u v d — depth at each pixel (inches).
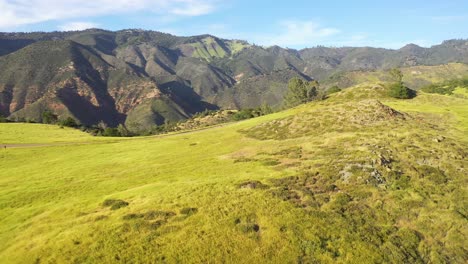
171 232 1202.0
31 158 3371.1
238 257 1057.5
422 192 1472.7
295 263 1030.4
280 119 3841.0
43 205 1718.8
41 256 1115.3
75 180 2268.7
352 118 3139.8
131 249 1109.7
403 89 5462.6
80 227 1301.7
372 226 1236.5
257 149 2704.2
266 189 1531.7
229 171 1985.7
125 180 2113.7
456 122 3454.7
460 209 1363.2
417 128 2733.8
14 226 1445.6
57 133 5615.2
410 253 1109.7
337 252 1082.7
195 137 4138.8
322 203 1381.6
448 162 1784.0
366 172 1624.0
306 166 1847.9
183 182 1807.3
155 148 3545.8
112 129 7751.0
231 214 1291.8
